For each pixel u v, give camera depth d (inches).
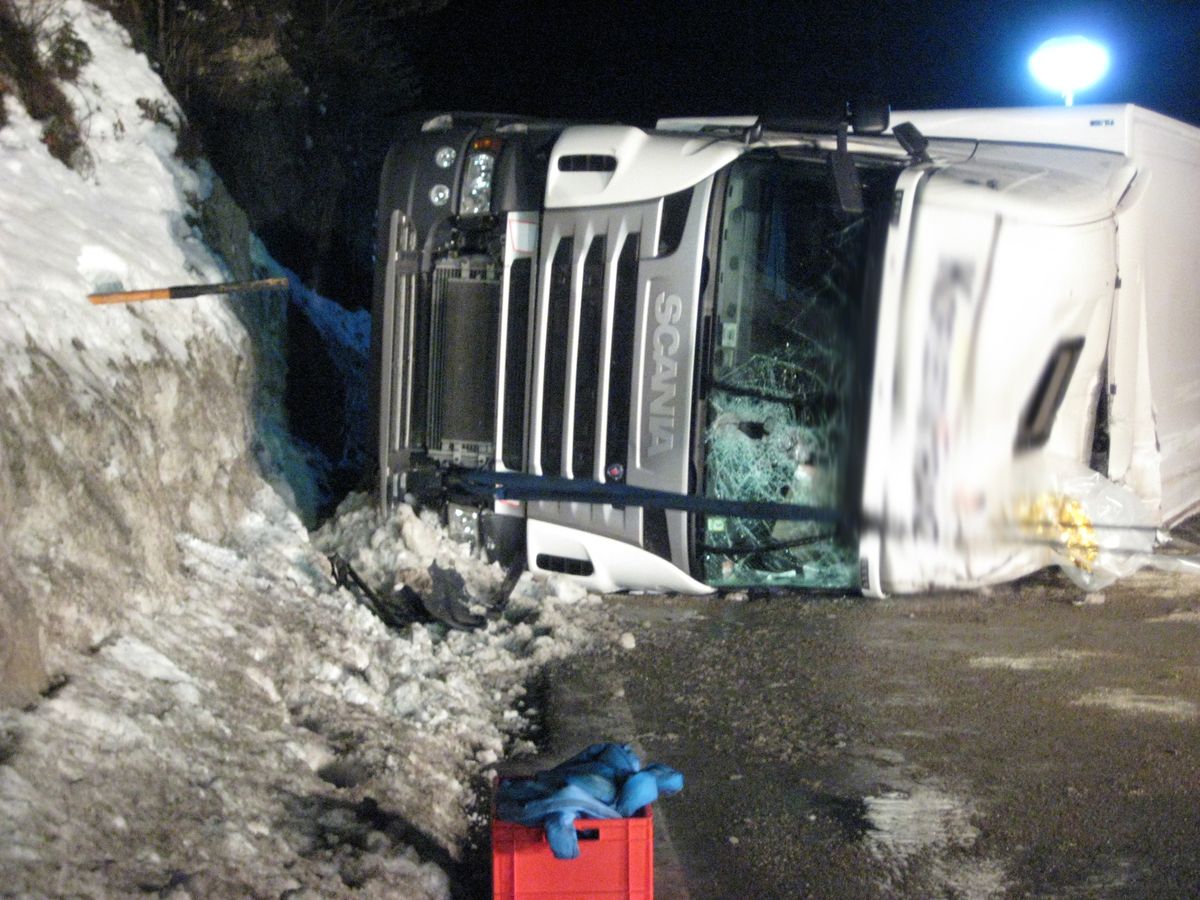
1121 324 361.1
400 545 337.4
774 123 342.0
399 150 359.3
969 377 309.3
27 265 265.9
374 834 184.1
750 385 330.6
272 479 360.5
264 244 500.1
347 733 223.0
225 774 184.5
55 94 337.4
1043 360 319.6
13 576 184.9
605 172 337.1
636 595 359.9
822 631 329.7
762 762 245.3
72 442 231.5
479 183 350.6
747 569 337.1
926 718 267.9
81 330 263.9
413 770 218.2
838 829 216.8
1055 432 333.1
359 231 601.9
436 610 313.0
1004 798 228.7
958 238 307.7
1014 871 201.8
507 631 318.3
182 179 375.9
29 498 205.9
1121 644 319.0
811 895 194.9
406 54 655.8
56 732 168.4
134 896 147.3
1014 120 399.9
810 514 303.7
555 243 339.3
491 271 354.6
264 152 517.3
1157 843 210.7
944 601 357.7
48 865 144.5
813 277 327.3
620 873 172.9
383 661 273.3
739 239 332.2
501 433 351.3
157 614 227.3
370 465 365.4
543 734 256.8
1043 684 288.8
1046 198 326.6
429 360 358.0
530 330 343.3
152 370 281.9
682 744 253.8
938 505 307.4
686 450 323.9
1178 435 420.5
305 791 194.2
